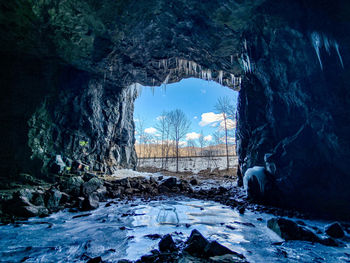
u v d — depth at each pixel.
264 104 8.39
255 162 8.45
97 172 12.02
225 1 6.50
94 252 3.14
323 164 5.65
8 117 8.50
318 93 5.37
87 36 8.22
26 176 8.15
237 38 8.33
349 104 4.83
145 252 3.11
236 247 3.32
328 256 3.01
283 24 5.90
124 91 15.63
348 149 4.86
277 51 6.44
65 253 3.13
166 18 8.12
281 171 6.22
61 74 10.38
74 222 4.76
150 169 24.92
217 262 2.58
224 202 7.04
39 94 9.39
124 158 16.11
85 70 11.29
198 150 49.75
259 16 6.62
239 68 10.77
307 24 5.38
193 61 11.49
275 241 3.59
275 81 7.04
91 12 7.08
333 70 4.99
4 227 4.33
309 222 4.81
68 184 7.56
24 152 8.48
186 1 7.03
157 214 5.47
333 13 4.81
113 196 7.78
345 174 5.21
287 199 6.20
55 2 6.30
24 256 3.03
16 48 8.51
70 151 10.61
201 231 4.14
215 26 7.82
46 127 9.45
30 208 5.27
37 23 6.96
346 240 3.64
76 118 11.02
